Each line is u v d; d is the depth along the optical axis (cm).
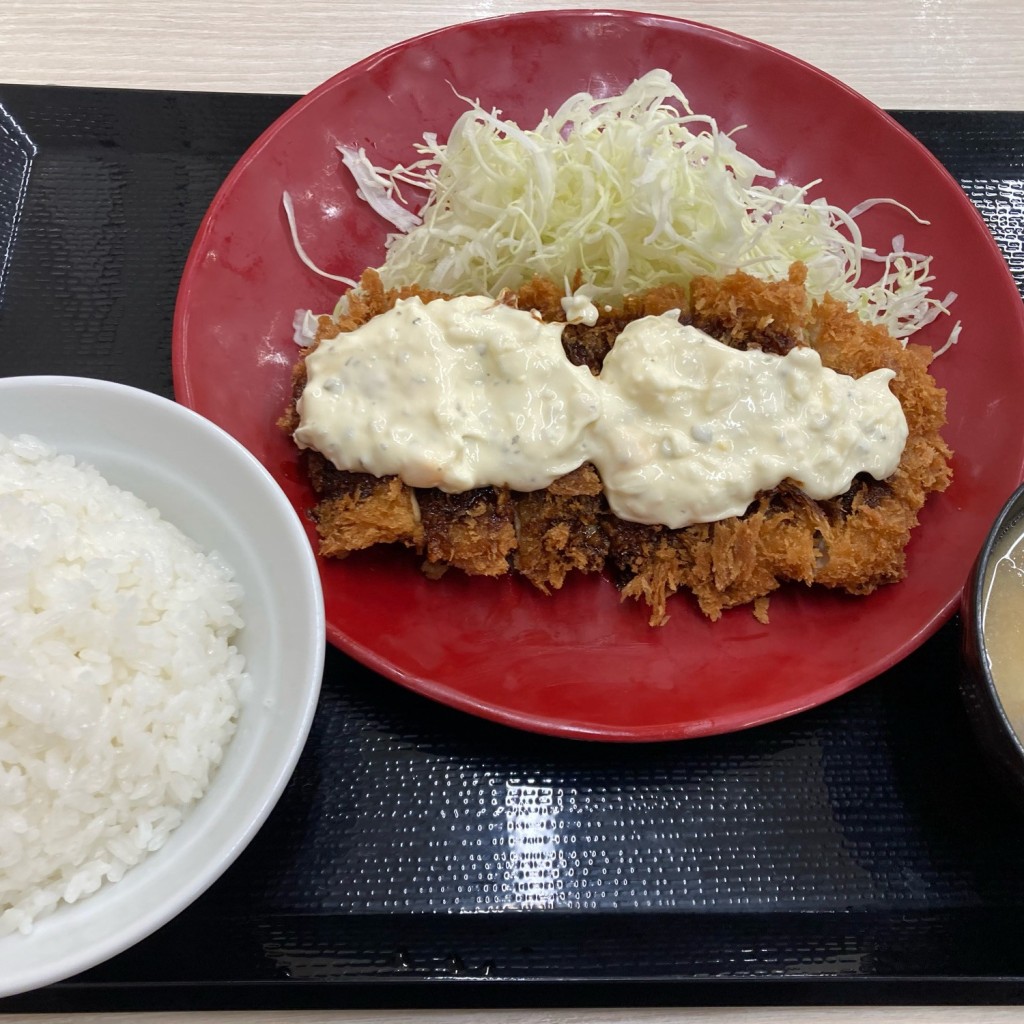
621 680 31
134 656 25
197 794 25
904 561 32
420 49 36
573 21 36
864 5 42
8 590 25
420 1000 27
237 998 27
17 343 34
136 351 34
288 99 38
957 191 35
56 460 27
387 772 29
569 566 32
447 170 35
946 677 31
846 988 28
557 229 34
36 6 40
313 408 31
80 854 24
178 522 28
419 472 30
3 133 37
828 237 36
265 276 34
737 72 37
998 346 34
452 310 32
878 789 30
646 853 29
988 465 33
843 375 32
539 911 28
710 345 32
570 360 32
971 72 41
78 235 36
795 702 29
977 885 29
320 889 28
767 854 29
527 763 29
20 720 24
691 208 34
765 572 32
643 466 31
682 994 28
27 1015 27
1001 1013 28
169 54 39
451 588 31
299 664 25
